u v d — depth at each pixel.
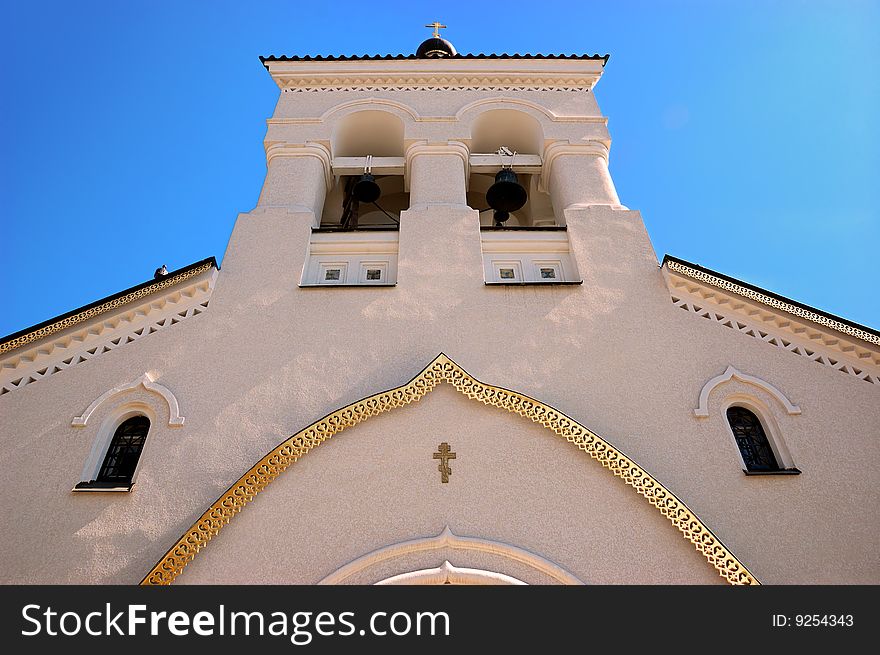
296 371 9.48
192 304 10.38
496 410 8.80
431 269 10.95
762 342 9.95
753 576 7.41
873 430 8.98
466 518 7.88
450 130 14.17
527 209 15.56
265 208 12.23
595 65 15.69
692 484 8.36
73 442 8.88
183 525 8.01
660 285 10.75
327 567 7.52
